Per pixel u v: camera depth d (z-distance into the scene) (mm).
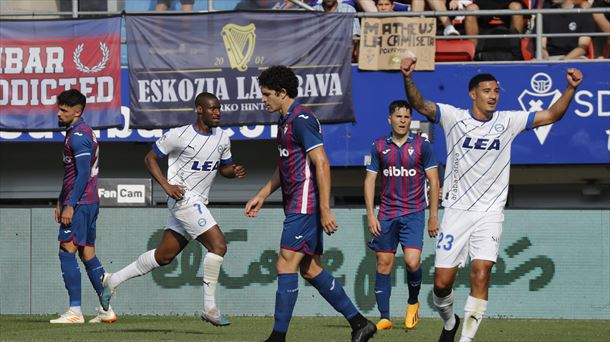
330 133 43406
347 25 43031
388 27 43312
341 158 43312
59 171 45969
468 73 43281
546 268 40156
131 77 43594
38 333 30547
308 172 23953
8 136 44062
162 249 32594
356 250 40500
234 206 41125
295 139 23781
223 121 43438
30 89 43844
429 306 40031
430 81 43375
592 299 39969
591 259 40062
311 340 28750
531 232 40188
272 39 43188
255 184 45562
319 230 24172
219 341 27734
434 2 47156
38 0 47656
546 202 46938
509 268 40219
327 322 36844
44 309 41375
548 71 43219
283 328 24266
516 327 35250
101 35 43688
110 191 41844
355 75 43531
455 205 24953
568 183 45969
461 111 25016
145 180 41969
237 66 43312
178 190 30922
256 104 43312
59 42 43844
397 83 43281
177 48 43562
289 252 24109
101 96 43656
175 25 43531
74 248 35469
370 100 43375
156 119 43562
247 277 40906
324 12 43031
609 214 40062
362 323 24609
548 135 43062
